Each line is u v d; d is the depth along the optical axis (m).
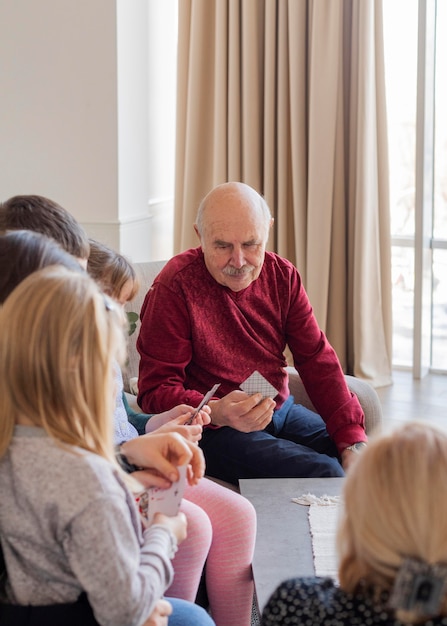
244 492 2.19
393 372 4.90
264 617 1.23
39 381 1.32
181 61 4.67
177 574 2.00
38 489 1.31
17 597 1.36
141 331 2.59
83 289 1.35
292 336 2.69
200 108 4.68
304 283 4.65
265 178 4.62
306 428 2.65
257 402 2.34
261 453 2.43
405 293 4.89
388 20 4.57
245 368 2.59
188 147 4.70
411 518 1.09
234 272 2.50
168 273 2.57
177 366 2.54
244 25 4.48
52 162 4.51
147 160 4.71
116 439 2.08
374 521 1.12
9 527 1.35
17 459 1.33
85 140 4.44
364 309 4.55
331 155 4.44
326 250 4.52
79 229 1.96
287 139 4.57
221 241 2.48
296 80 4.44
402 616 1.10
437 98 4.59
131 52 4.45
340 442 2.55
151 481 1.62
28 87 4.46
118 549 1.31
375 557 1.12
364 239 4.47
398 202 4.78
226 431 2.50
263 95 4.61
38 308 1.33
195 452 1.73
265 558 1.87
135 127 4.55
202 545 2.00
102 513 1.30
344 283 4.61
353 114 4.44
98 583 1.30
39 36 4.40
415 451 1.12
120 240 4.48
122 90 4.39
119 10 4.30
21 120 4.51
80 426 1.35
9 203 1.94
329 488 2.22
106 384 1.36
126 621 1.32
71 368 1.32
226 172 4.70
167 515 1.60
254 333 2.61
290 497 2.16
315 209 4.50
